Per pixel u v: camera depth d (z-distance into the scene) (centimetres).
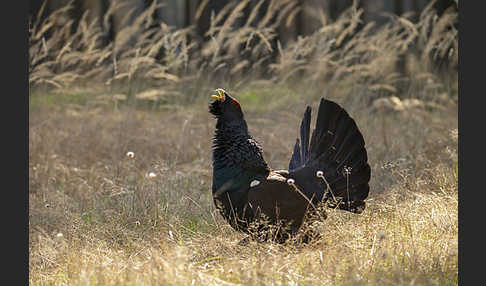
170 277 1535
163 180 2562
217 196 1970
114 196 2502
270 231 1853
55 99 4309
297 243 1892
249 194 1881
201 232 2080
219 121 1969
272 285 1564
